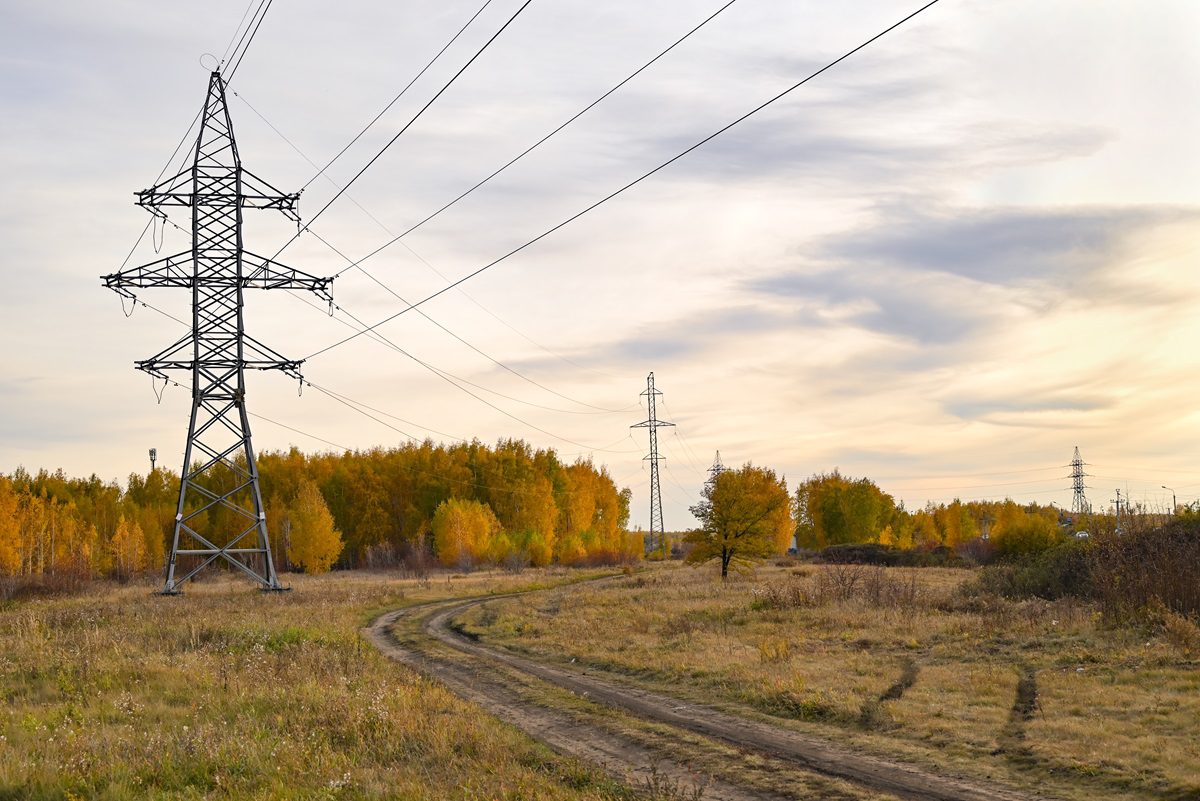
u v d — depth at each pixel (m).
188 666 22.09
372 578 77.56
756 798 12.30
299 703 18.06
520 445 134.12
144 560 97.50
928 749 14.60
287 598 43.75
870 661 22.34
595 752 14.98
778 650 23.44
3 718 16.41
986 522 133.38
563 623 35.22
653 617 34.97
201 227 43.28
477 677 23.16
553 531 118.25
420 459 124.19
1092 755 13.43
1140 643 21.14
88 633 27.98
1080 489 115.75
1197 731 14.21
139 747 14.28
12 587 49.28
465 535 97.25
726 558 61.53
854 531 101.25
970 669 20.53
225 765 13.23
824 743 15.24
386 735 15.33
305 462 128.88
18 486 122.75
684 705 18.81
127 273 42.09
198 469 45.12
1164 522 33.19
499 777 12.99
